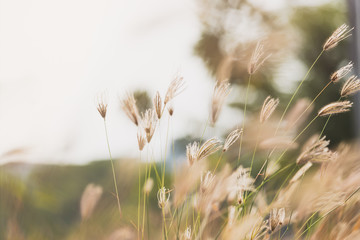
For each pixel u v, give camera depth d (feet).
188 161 3.29
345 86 3.42
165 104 3.34
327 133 12.99
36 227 4.33
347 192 3.55
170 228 3.58
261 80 7.90
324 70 16.06
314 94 15.26
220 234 3.63
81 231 4.02
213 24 7.43
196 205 3.54
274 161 3.74
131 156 4.20
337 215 3.70
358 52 9.70
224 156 3.90
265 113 3.60
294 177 3.61
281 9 8.48
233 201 3.81
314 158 3.34
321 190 3.59
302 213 3.63
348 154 3.72
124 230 3.86
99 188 3.90
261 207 3.67
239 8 8.09
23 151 3.93
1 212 4.29
